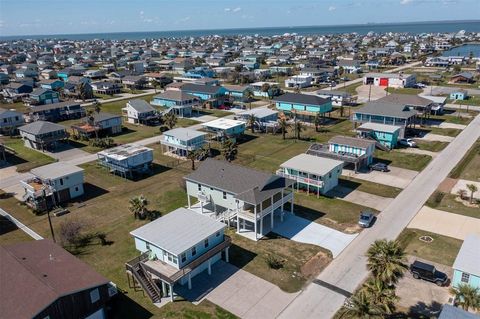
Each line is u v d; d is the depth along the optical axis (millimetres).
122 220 53031
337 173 61594
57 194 58062
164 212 54750
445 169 67250
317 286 38344
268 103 124062
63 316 30500
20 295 30219
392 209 53562
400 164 70438
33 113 106188
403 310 34188
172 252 37094
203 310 35531
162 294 37688
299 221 51281
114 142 88562
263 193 46938
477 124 94312
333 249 44656
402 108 87750
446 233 46969
